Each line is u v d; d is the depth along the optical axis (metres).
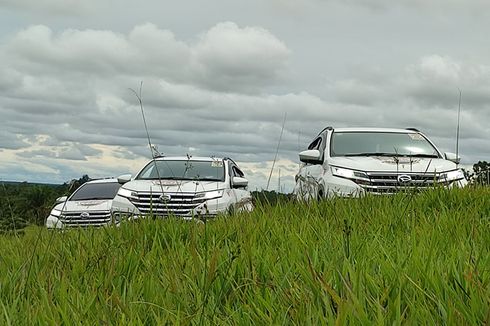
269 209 6.82
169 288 3.49
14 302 3.24
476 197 6.84
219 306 3.21
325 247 4.19
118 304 3.05
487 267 3.34
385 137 10.70
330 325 2.43
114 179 16.84
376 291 2.99
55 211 14.62
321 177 9.73
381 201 6.86
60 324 2.89
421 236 4.52
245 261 3.85
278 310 2.82
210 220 6.13
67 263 4.59
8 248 5.53
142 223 5.86
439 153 10.41
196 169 12.02
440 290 2.90
